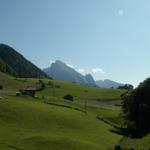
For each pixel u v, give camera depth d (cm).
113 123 12544
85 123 10650
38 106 11519
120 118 13612
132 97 13800
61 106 13050
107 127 11250
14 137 7656
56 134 8575
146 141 9075
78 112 12300
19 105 10788
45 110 10956
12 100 11619
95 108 15200
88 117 11850
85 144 7844
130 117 13250
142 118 12556
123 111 14212
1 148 6675
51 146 7306
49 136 8050
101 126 11025
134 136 10519
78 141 8000
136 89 13912
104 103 19350
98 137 9169
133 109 13325
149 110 12769
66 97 18850
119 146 8056
